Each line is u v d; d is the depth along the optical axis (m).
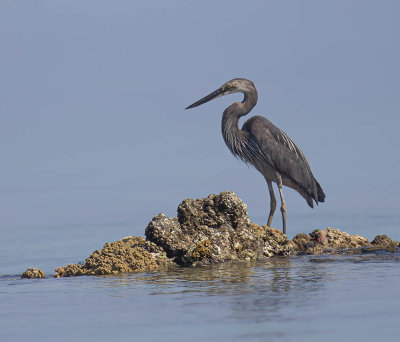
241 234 17.36
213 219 17.38
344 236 19.30
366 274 13.77
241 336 8.62
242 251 17.08
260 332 8.78
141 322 9.74
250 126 20.86
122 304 11.21
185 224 17.27
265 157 20.41
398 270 14.34
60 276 15.92
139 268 15.77
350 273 13.98
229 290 12.03
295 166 20.69
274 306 10.38
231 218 17.42
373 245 19.22
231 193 17.55
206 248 16.38
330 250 18.39
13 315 10.79
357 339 8.33
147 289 12.62
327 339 8.36
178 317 9.91
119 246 16.59
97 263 15.98
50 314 10.73
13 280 15.43
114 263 15.80
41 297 12.41
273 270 14.69
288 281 12.94
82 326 9.72
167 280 13.70
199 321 9.57
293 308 10.20
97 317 10.29
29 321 10.27
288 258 17.14
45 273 18.50
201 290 12.18
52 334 9.31
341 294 11.33
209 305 10.66
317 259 16.66
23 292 13.11
